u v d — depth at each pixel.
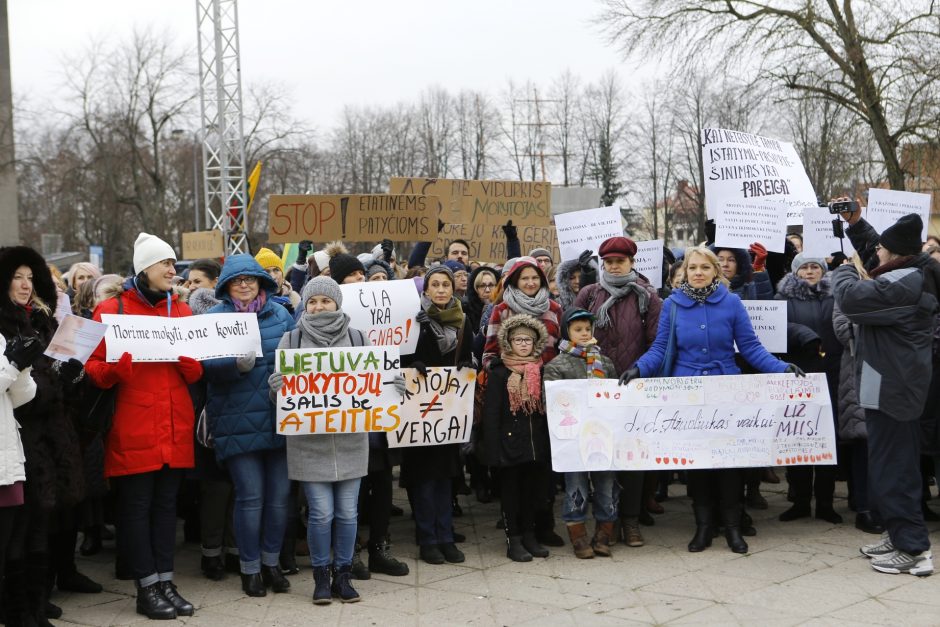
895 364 5.46
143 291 5.30
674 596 5.25
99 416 5.08
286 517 5.59
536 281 6.44
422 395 6.00
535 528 6.55
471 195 10.96
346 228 9.81
